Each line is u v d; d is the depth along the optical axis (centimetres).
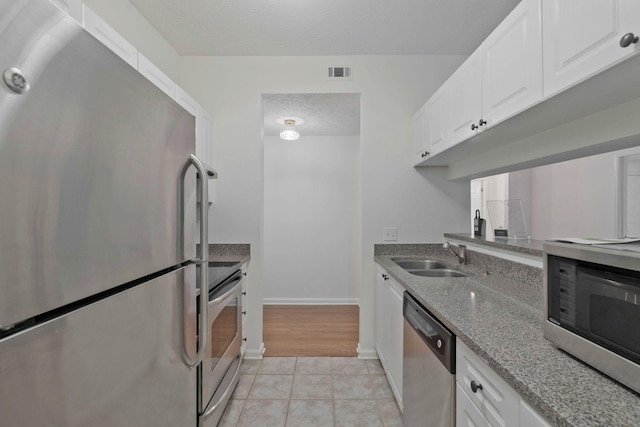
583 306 74
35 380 48
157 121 82
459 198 256
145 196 77
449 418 105
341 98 270
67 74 53
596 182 243
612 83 89
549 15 100
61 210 52
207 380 152
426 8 192
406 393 157
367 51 247
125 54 147
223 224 254
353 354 261
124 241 68
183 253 96
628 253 62
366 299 256
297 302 410
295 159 412
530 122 128
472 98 153
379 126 255
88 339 58
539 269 141
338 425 173
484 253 194
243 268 239
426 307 129
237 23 209
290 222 412
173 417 90
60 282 52
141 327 75
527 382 66
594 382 67
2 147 43
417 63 254
